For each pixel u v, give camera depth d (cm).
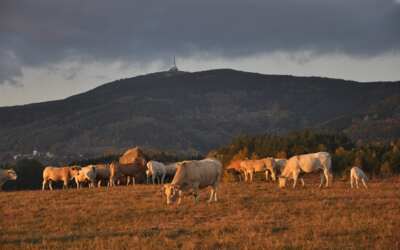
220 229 2025
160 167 4569
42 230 2172
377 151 6288
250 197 2877
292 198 2809
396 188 3331
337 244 1728
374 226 1975
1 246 1845
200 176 2711
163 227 2130
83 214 2497
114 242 1831
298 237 1855
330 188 3366
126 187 3728
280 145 6506
